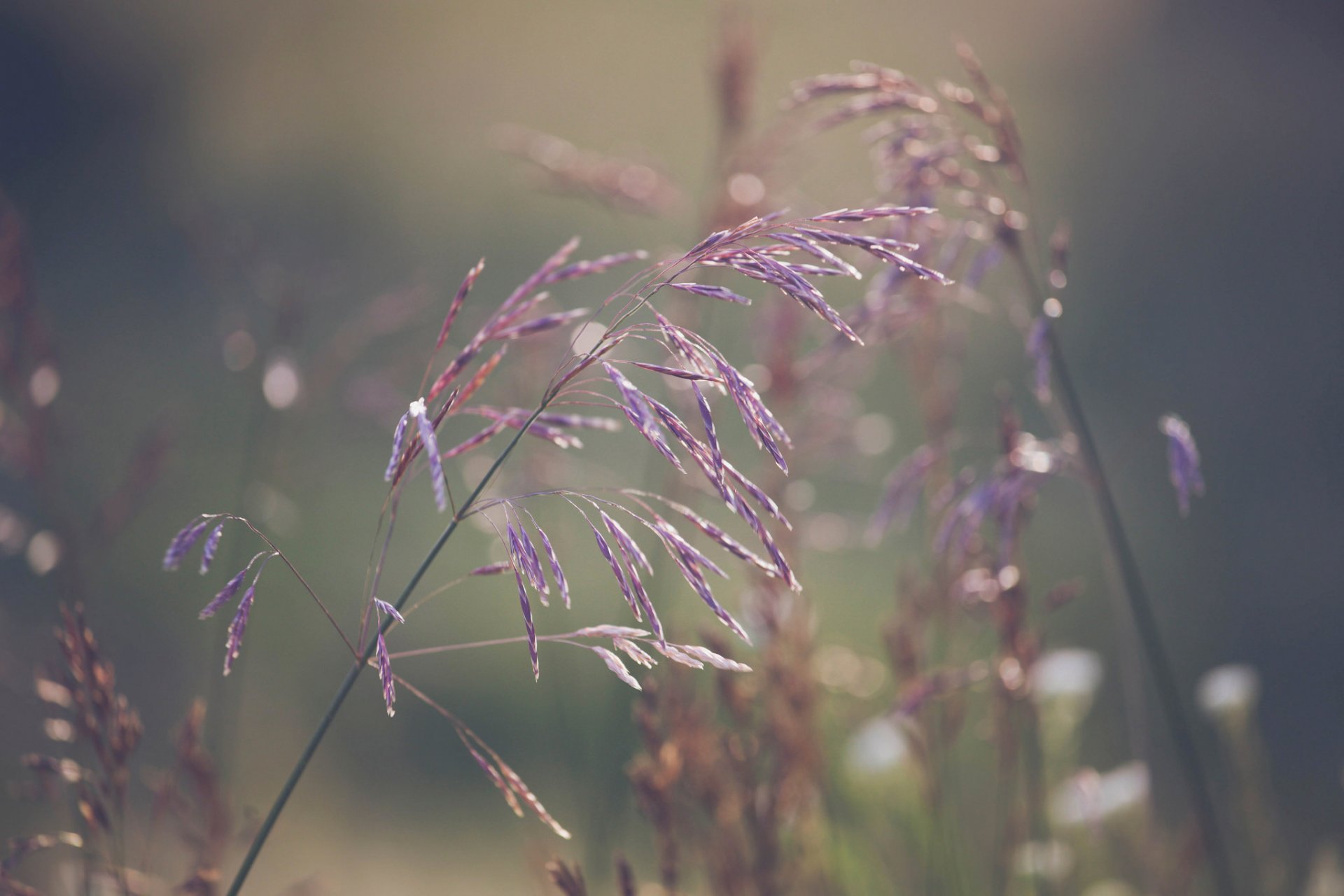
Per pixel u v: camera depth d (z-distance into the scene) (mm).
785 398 1017
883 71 881
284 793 792
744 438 1764
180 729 897
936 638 1016
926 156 874
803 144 1110
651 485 1234
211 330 2660
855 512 2105
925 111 878
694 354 782
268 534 2119
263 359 1261
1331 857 1100
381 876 1364
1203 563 2365
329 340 1765
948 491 911
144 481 1053
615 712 1178
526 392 1213
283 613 1988
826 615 1884
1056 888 976
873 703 1135
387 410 1312
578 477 1302
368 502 2311
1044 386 870
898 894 975
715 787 894
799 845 925
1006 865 943
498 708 1782
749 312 1100
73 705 834
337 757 1674
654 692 867
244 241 1326
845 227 888
